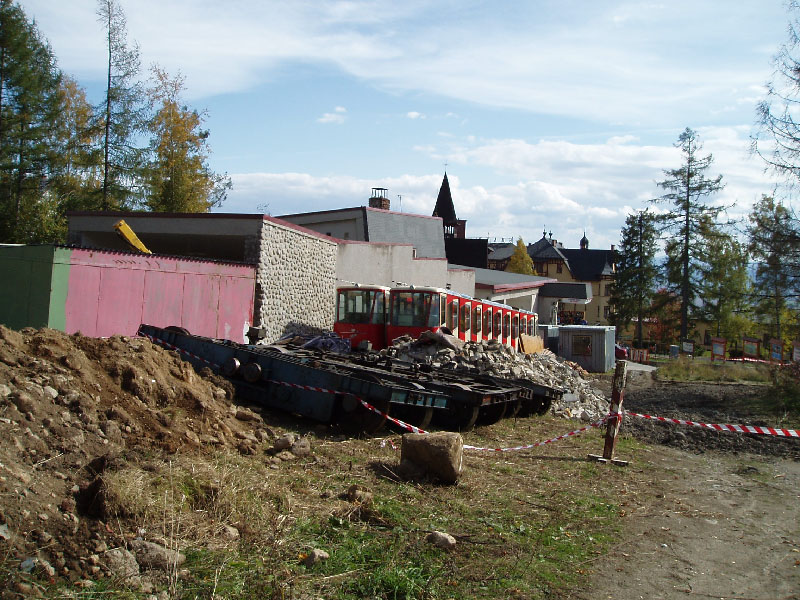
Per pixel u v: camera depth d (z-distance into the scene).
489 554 5.82
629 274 64.88
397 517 6.39
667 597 5.36
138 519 5.14
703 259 52.12
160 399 8.06
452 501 7.21
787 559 6.52
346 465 8.02
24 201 35.81
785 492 9.52
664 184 53.41
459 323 26.59
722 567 6.18
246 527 5.51
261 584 4.62
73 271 14.80
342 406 10.23
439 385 11.45
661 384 29.19
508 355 18.12
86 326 15.16
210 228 22.08
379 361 13.31
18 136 33.62
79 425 6.10
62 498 4.95
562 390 15.18
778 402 19.81
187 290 18.25
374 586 4.83
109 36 33.34
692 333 61.34
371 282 31.34
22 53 33.22
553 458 10.43
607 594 5.29
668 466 10.91
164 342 12.32
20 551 4.31
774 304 30.62
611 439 10.71
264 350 12.15
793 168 23.34
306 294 25.38
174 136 39.06
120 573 4.43
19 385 6.06
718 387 26.69
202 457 7.02
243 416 9.22
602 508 7.77
